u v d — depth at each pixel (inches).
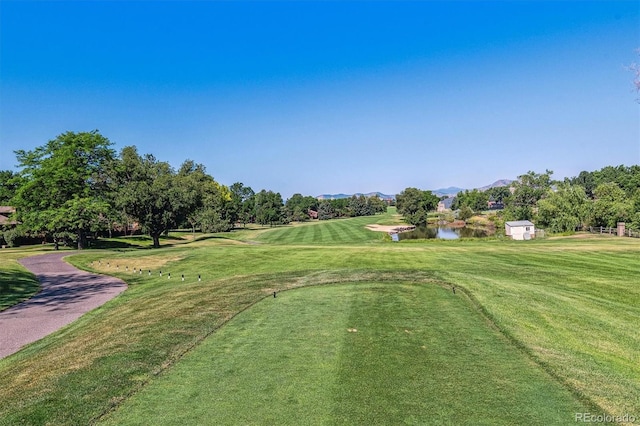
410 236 2847.0
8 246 2128.4
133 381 299.0
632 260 1034.1
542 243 1583.4
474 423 230.5
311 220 6028.5
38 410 262.2
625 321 464.1
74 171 1857.8
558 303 520.7
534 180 3855.8
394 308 490.9
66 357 372.5
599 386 276.2
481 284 607.8
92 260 1262.3
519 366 312.7
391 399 260.8
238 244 1958.7
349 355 339.3
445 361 323.0
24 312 651.5
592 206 2458.2
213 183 3976.4
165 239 2642.7
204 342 383.6
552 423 229.8
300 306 516.1
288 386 283.4
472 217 4746.6
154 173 2893.7
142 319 490.9
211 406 258.5
